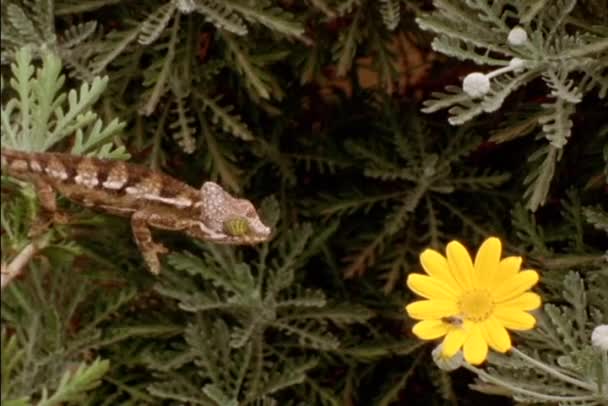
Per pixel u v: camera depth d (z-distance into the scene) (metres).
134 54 0.96
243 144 1.00
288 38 0.96
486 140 1.02
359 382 1.00
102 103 0.96
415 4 0.96
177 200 0.88
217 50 0.99
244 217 0.88
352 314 0.97
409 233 1.00
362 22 0.98
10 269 0.87
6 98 0.96
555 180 1.00
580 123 1.00
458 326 0.83
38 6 0.92
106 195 0.87
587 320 0.93
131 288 0.95
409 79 1.04
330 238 1.02
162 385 0.95
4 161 0.85
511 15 0.92
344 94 1.03
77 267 0.98
